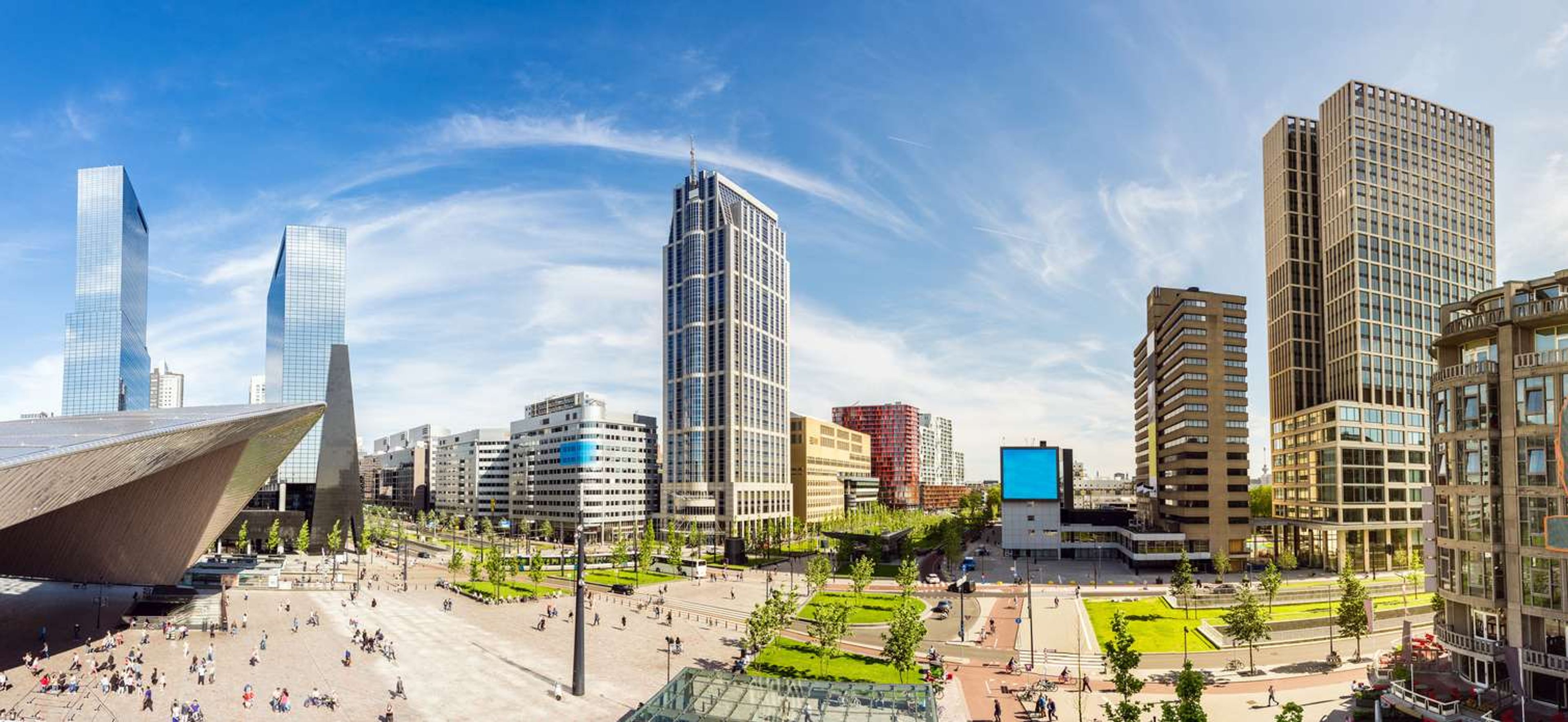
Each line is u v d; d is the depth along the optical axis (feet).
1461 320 206.18
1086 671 241.76
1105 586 422.00
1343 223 629.51
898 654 220.02
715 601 370.94
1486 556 196.75
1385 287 615.16
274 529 650.84
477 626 301.02
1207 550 488.85
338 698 203.41
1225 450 495.41
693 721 163.43
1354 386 604.08
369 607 344.08
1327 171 653.71
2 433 192.13
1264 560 519.19
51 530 269.85
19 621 305.12
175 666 232.53
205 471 279.90
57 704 192.65
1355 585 271.08
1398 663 227.81
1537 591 183.42
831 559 558.15
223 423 217.36
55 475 166.71
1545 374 184.65
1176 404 521.65
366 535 622.54
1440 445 213.05
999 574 473.67
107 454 177.27
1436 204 645.10
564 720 188.75
